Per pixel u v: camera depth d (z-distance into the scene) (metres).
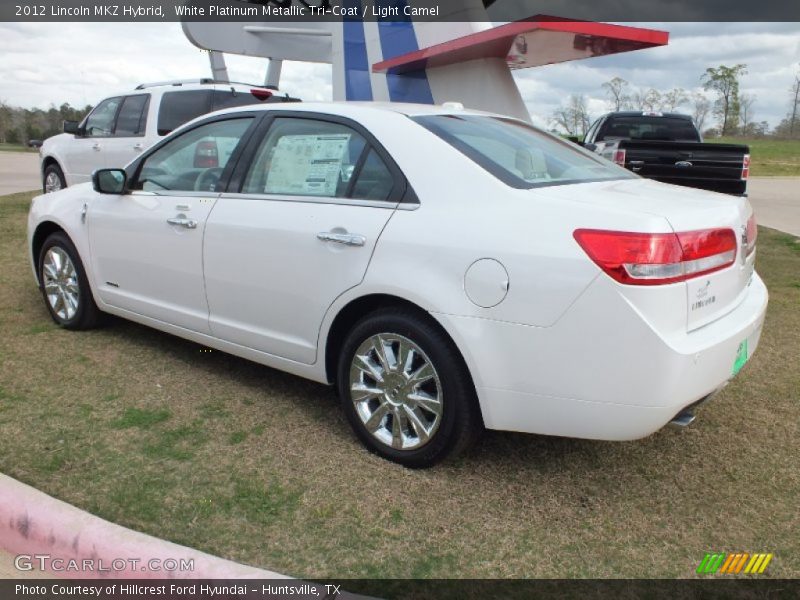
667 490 3.06
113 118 9.53
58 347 4.58
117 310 4.55
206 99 8.93
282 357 3.60
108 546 2.45
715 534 2.75
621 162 9.09
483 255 2.79
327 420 3.64
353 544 2.60
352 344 3.24
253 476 3.04
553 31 7.93
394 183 3.17
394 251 3.04
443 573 2.46
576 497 2.98
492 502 2.92
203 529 2.65
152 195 4.18
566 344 2.65
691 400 2.69
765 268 7.83
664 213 2.67
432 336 2.96
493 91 9.76
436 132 3.22
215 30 15.00
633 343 2.56
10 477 2.86
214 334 3.92
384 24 11.48
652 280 2.54
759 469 3.25
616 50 8.93
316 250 3.30
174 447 3.28
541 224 2.73
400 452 3.16
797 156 42.22
